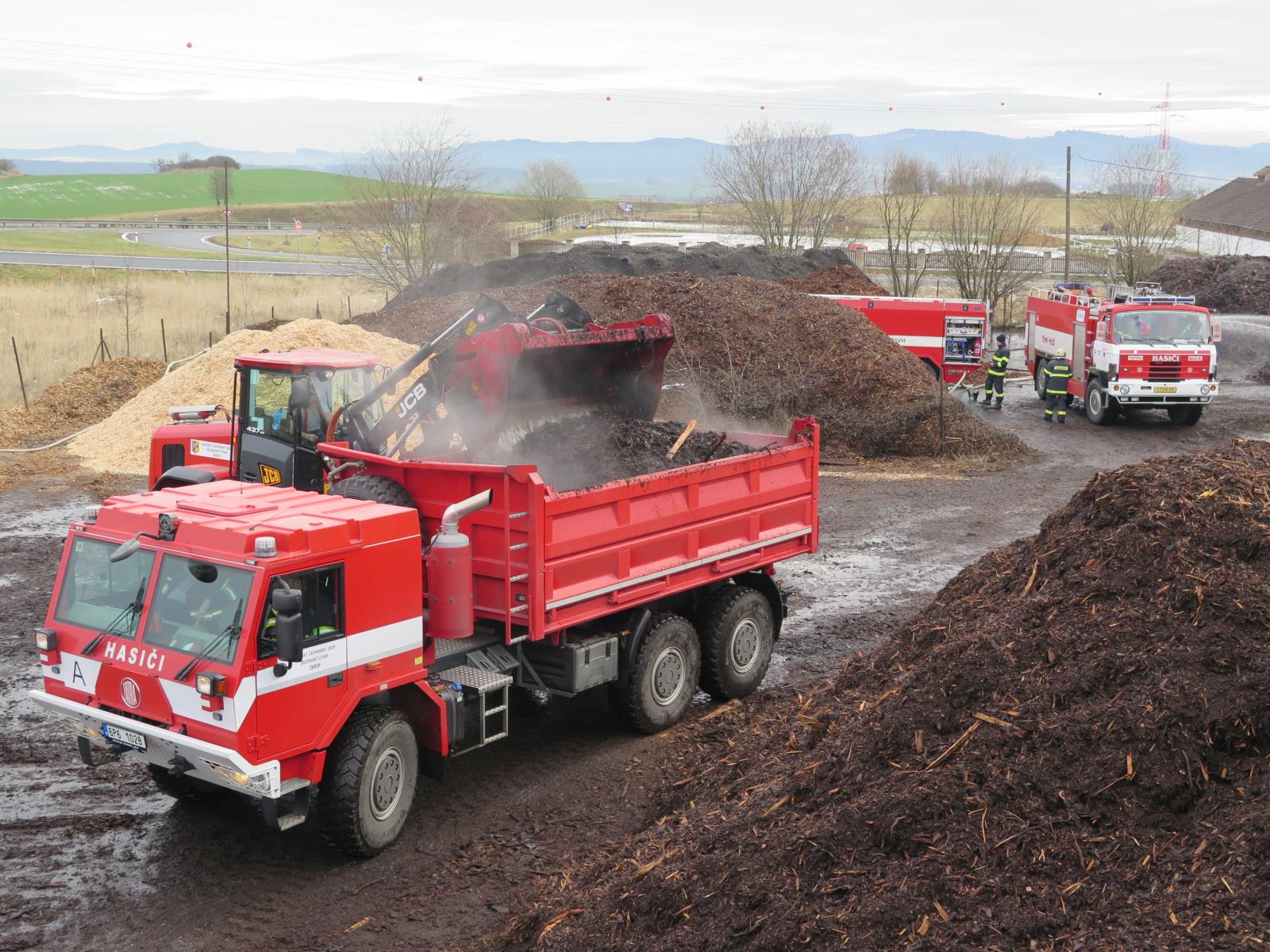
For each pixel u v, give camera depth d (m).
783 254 42.84
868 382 21.52
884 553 14.48
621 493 8.20
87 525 7.03
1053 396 24.64
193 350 31.00
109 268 53.56
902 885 5.07
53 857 7.02
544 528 7.56
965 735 5.95
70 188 129.62
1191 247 60.56
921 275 44.00
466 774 8.22
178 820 7.53
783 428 21.06
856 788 5.95
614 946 5.38
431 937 6.15
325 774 6.77
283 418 10.48
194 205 122.62
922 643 7.44
